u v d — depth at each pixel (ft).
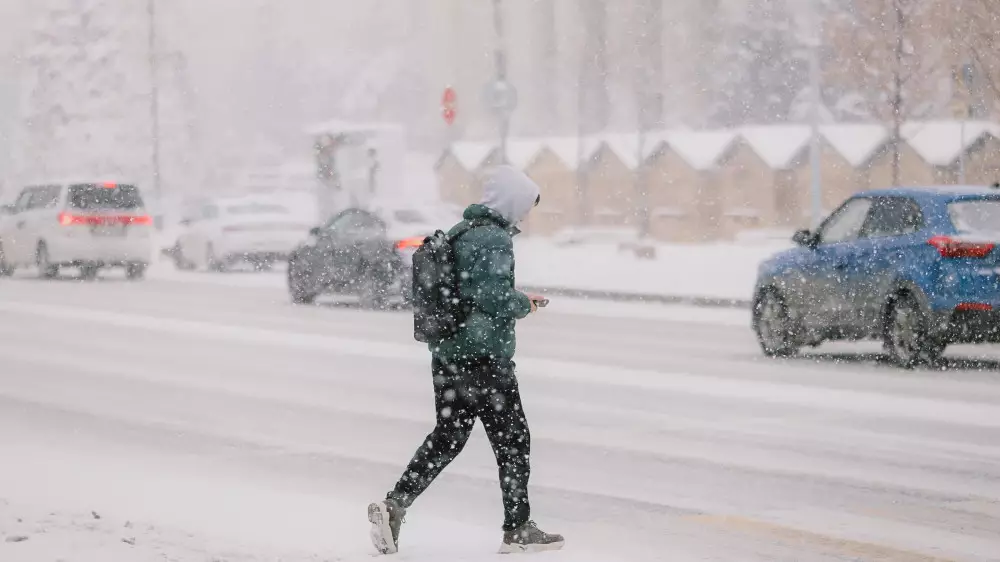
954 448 72.90
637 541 53.62
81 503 59.77
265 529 54.80
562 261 240.94
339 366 111.65
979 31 259.19
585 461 71.00
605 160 392.06
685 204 371.15
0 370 110.83
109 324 148.56
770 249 268.82
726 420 82.99
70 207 221.46
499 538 53.93
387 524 50.14
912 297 104.94
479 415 50.42
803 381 99.76
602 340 130.00
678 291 180.86
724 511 59.11
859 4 307.37
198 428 82.53
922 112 368.89
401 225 169.68
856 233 111.04
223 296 187.52
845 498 61.41
